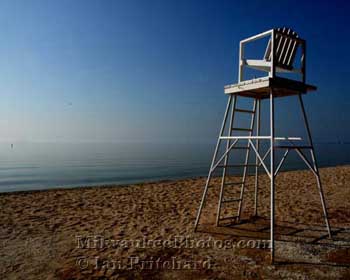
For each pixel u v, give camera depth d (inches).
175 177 721.6
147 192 386.9
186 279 124.1
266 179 519.2
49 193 380.2
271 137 151.8
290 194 349.4
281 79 157.8
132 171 876.6
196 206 289.4
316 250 155.9
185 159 1428.4
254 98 204.2
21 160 1371.8
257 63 172.2
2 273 134.1
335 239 173.8
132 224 220.2
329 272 129.2
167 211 267.1
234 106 195.8
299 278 123.6
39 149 2726.4
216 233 189.5
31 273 133.7
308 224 207.9
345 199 311.1
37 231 202.8
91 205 298.4
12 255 156.6
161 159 1440.7
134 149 2824.8
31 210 274.2
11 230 205.6
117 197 347.3
